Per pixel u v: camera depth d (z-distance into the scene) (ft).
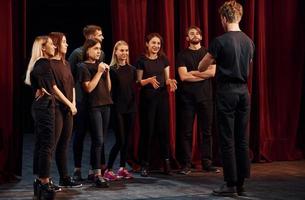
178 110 18.15
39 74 13.39
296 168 18.42
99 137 15.51
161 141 17.20
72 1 26.84
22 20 16.90
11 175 16.71
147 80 16.62
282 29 19.99
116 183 16.05
